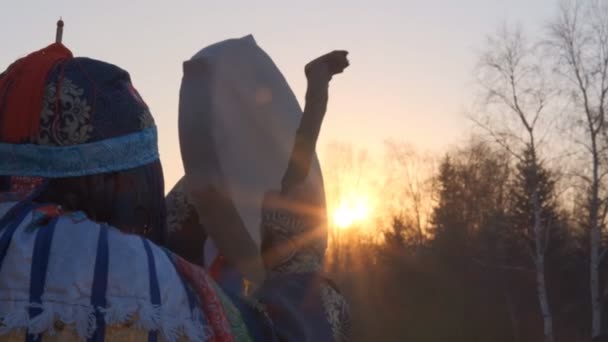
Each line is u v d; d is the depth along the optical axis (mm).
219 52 2283
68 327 1352
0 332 1337
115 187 1506
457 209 42781
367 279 41812
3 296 1363
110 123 1501
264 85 2439
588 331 37938
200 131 2156
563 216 38312
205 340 1464
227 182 2156
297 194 1850
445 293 40750
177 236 2443
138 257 1437
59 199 1497
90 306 1368
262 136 2373
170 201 2443
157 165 1556
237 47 2373
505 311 39844
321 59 1869
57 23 1724
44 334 1345
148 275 1427
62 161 1478
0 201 1477
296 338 1732
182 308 1452
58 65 1519
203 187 2168
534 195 31734
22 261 1384
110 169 1492
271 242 1832
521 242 38906
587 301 38250
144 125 1534
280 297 1764
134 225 1522
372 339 40781
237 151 2236
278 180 2400
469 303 40375
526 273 39125
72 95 1492
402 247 42188
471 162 43281
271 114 2436
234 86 2297
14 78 1514
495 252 39906
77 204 1500
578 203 32125
